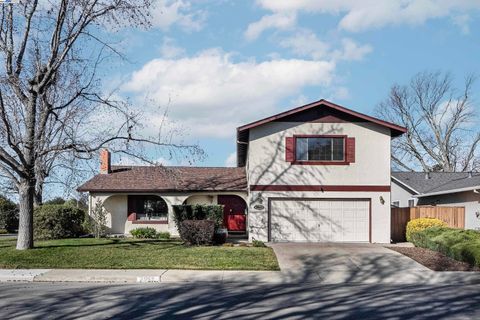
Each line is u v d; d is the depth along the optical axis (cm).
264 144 2425
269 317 972
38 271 1598
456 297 1208
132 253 1877
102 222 2553
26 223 1923
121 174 2925
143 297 1202
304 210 2408
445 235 2023
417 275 1586
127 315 995
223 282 1484
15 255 1794
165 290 1316
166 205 2848
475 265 1681
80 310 1041
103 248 1969
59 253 1850
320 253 1984
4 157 1784
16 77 1803
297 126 2428
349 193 2398
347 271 1644
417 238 2192
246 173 2867
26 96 1877
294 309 1053
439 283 1485
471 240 1905
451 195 3047
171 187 2745
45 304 1106
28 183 1920
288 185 2406
